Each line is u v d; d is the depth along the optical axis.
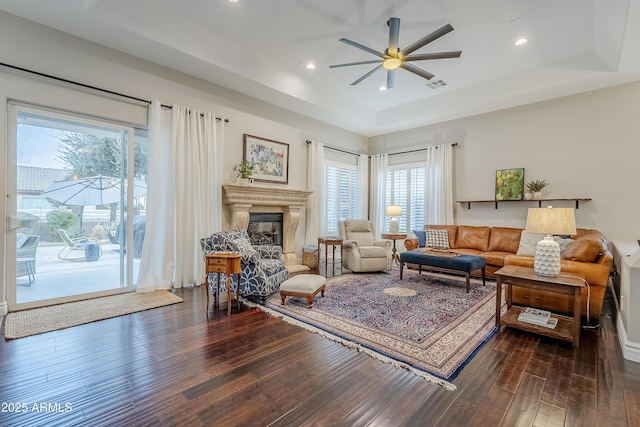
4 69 2.91
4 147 2.94
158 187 3.87
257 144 5.13
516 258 3.34
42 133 3.24
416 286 4.27
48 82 3.16
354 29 3.65
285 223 5.54
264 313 3.11
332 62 4.50
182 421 1.53
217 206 4.48
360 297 3.71
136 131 3.94
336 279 4.69
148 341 2.43
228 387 1.83
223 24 3.56
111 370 2.00
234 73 4.21
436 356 2.23
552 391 1.81
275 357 2.20
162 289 3.91
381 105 6.21
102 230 3.66
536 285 2.60
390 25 3.05
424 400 1.72
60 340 2.43
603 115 4.57
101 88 3.49
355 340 2.49
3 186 2.94
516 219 5.40
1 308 2.92
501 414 1.60
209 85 4.49
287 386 1.84
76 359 2.13
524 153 5.29
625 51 3.57
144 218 4.04
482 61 4.34
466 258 4.13
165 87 4.03
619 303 3.02
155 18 3.35
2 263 2.93
